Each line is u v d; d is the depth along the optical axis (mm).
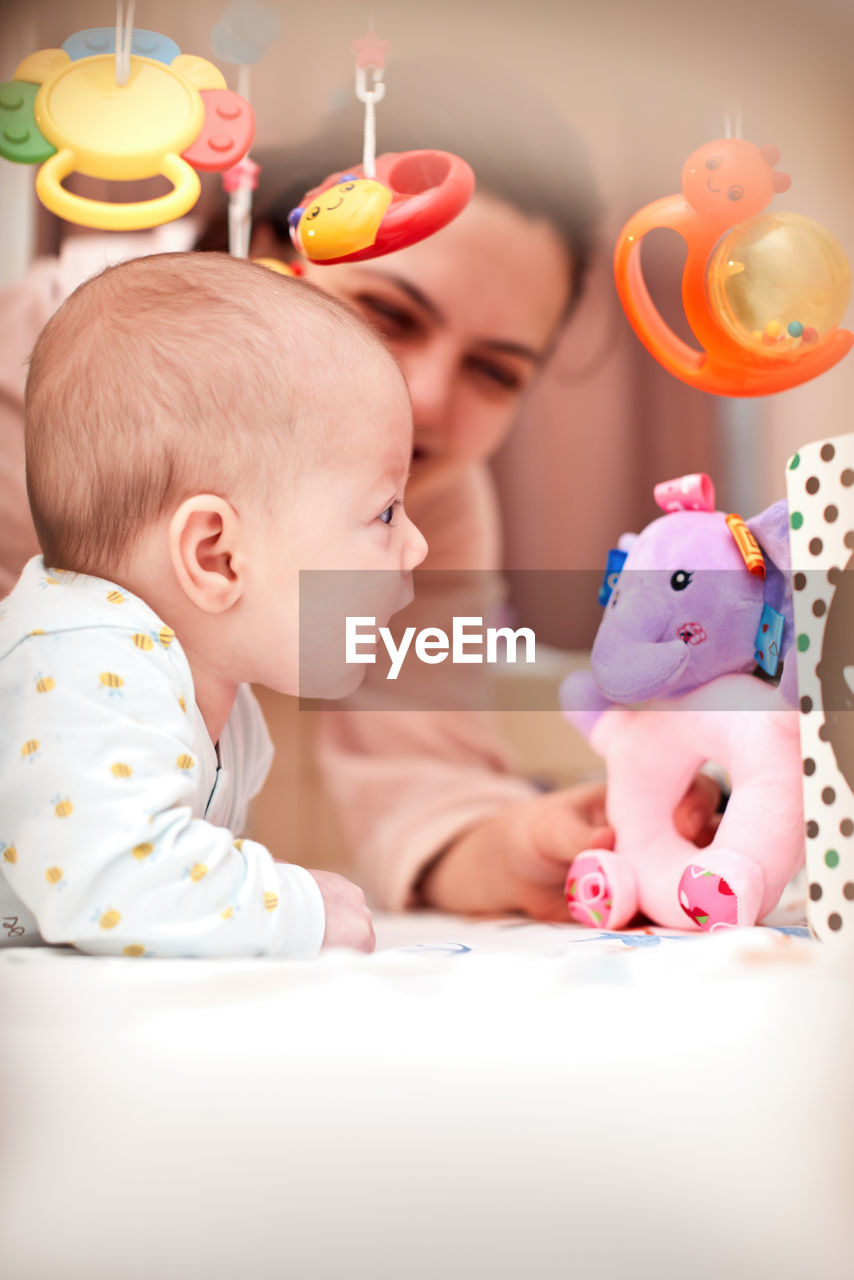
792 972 443
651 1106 365
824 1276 342
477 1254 339
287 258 1247
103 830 507
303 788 1457
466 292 1433
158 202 744
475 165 1302
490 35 1054
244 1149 352
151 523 616
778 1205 351
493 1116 359
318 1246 338
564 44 1104
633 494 1652
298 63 1113
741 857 688
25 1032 388
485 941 672
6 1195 351
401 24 1059
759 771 711
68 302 665
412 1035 383
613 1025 392
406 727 1494
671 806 789
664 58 1046
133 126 755
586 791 1022
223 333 629
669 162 1276
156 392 611
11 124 742
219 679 681
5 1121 365
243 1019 393
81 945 513
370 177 822
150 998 413
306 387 638
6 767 530
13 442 1099
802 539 600
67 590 605
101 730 531
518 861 1004
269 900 545
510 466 1622
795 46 958
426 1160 349
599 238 1436
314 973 449
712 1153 358
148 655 575
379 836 1281
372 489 671
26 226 1199
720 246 741
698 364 789
